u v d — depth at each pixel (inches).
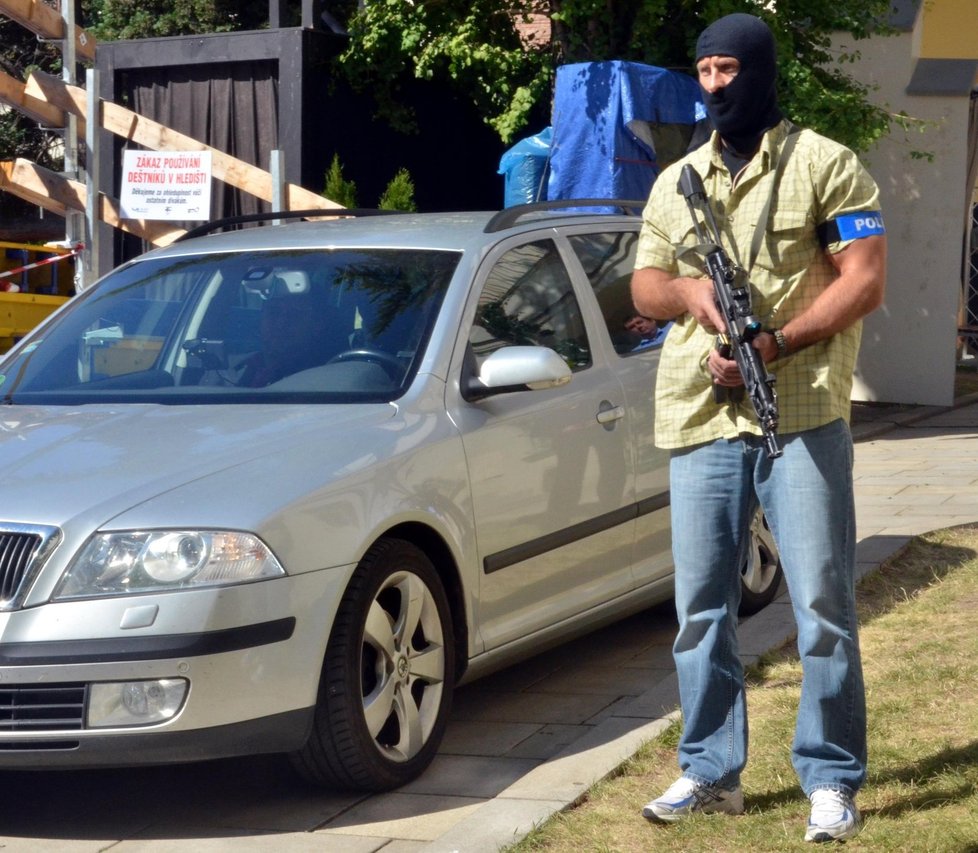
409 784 218.4
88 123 589.3
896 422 654.5
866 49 704.4
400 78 728.3
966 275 898.7
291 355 246.5
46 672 188.5
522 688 271.7
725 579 189.6
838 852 178.4
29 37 1251.8
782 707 237.6
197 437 216.5
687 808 190.5
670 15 626.5
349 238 271.6
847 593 182.4
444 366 239.6
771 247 178.7
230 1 1178.0
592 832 190.2
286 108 691.4
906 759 209.2
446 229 271.0
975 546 359.9
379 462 216.4
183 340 257.9
